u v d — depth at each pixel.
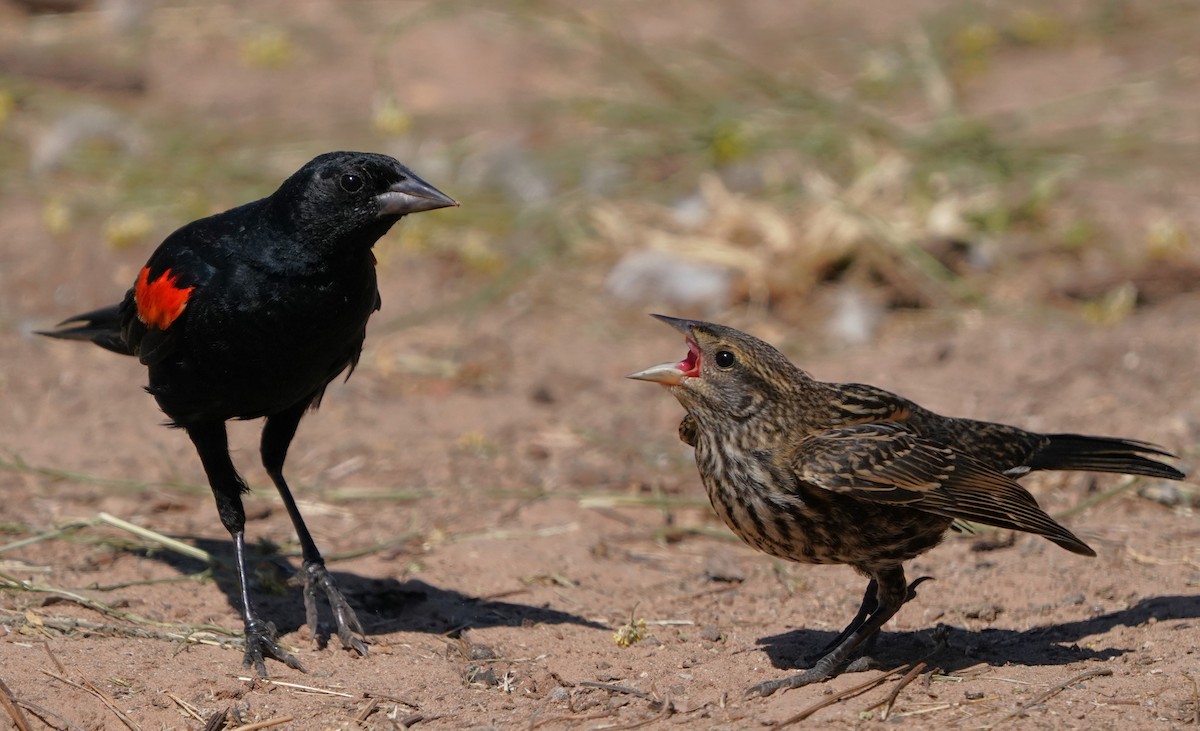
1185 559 9.88
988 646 8.67
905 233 16.56
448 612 9.52
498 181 19.02
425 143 20.22
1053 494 11.41
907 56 22.89
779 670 8.38
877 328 15.45
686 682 8.24
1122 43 24.45
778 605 9.69
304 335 8.48
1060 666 8.17
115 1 25.08
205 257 8.42
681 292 16.28
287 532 10.95
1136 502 11.12
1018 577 9.76
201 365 8.54
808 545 8.03
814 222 16.70
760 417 8.00
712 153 18.52
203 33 24.45
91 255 16.44
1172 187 18.61
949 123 19.22
